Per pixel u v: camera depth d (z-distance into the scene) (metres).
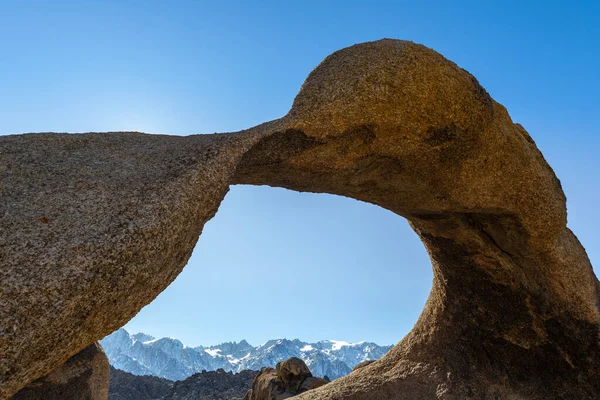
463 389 7.73
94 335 3.33
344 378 8.99
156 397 38.00
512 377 7.58
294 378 11.40
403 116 5.51
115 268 3.29
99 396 8.77
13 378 2.79
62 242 3.21
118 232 3.42
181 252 4.06
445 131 5.83
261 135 5.09
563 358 7.23
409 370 8.36
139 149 4.85
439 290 8.53
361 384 8.38
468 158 6.21
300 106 5.38
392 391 7.98
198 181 4.20
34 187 3.79
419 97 5.51
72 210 3.55
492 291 7.73
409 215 7.56
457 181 6.39
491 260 7.45
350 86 5.37
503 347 7.70
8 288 2.86
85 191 3.80
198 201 4.12
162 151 4.75
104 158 4.53
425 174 6.33
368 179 6.36
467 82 5.88
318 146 5.45
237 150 4.80
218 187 4.42
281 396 11.05
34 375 2.98
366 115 5.36
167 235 3.70
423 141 5.82
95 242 3.29
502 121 6.43
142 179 4.08
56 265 3.07
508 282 7.49
